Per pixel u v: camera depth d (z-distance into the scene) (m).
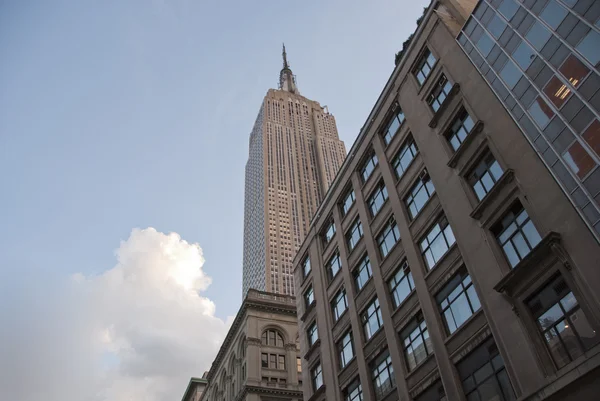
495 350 20.73
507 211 21.69
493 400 20.28
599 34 18.95
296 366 53.12
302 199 180.75
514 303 19.80
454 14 30.62
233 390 55.59
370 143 36.84
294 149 199.88
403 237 29.38
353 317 33.16
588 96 18.91
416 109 31.16
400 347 27.41
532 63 22.09
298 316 42.72
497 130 23.27
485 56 25.39
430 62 31.16
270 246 161.12
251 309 56.22
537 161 20.64
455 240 24.66
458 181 25.33
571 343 17.30
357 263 34.84
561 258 18.08
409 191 30.39
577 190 18.39
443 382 22.92
